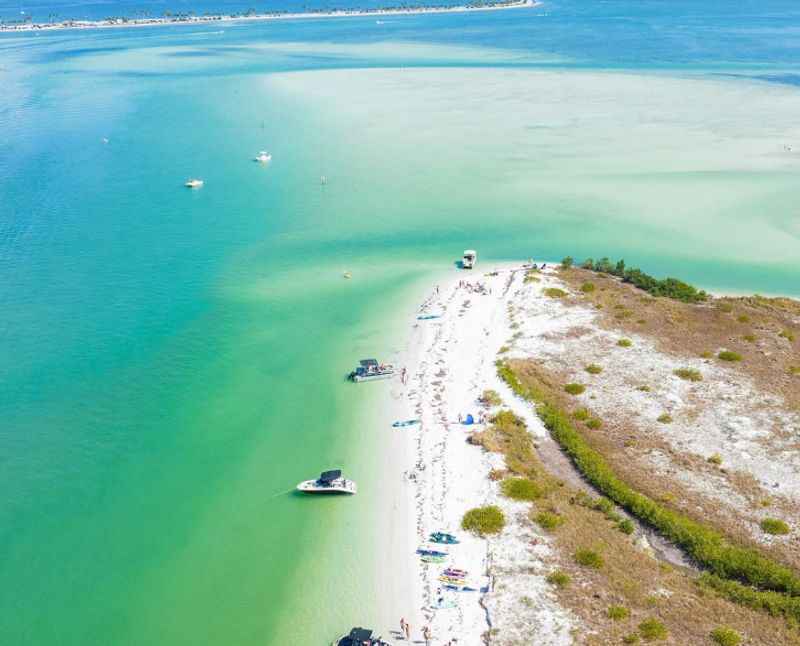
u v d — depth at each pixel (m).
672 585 46.72
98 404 70.81
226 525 54.47
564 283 92.50
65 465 62.03
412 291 93.00
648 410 65.56
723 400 66.56
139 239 112.75
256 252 107.19
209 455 62.62
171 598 48.19
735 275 96.94
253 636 45.16
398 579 48.59
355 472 59.31
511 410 65.75
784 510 52.97
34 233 115.19
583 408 66.19
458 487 56.34
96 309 90.50
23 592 49.06
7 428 67.19
